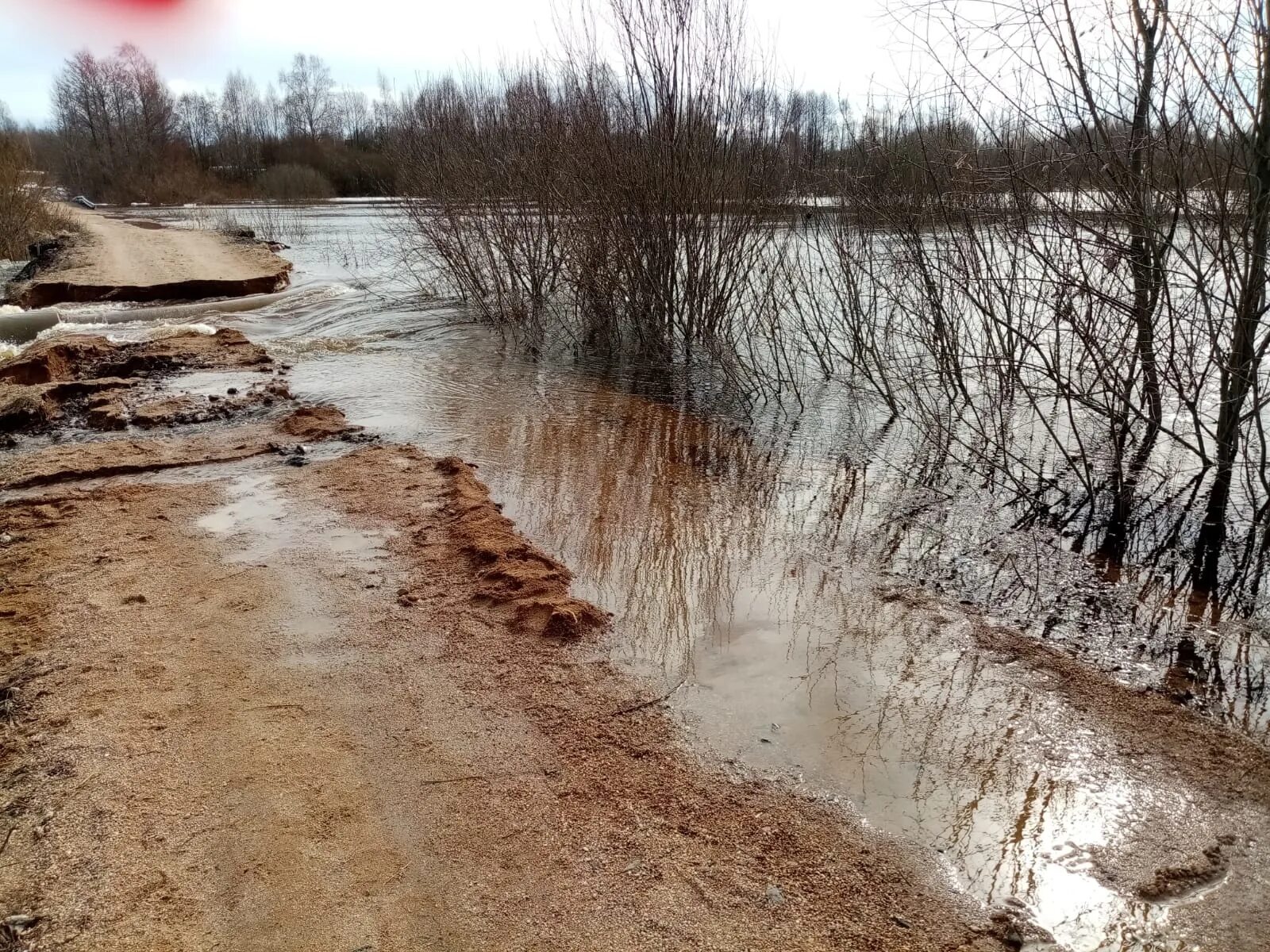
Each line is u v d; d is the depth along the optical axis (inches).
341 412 310.0
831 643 160.4
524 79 448.1
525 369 378.9
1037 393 275.4
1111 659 155.7
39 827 114.5
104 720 135.9
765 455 268.4
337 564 188.9
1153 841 112.7
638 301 398.6
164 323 520.7
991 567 192.4
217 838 112.6
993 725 136.4
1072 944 97.8
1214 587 182.5
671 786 122.4
